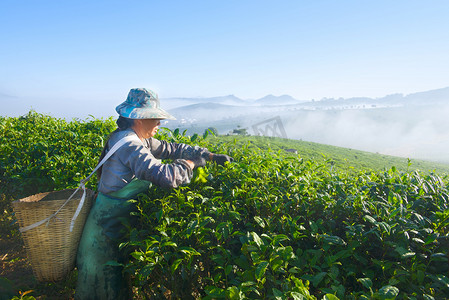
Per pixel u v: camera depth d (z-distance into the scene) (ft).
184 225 9.04
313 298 6.54
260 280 6.99
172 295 8.64
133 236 9.06
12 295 10.68
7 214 18.17
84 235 9.21
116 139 9.39
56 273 9.25
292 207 10.18
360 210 9.57
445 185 11.50
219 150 14.69
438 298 7.06
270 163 12.54
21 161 21.40
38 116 31.68
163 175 8.61
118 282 9.35
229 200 10.33
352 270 8.27
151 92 9.79
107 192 9.13
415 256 8.07
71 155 21.09
